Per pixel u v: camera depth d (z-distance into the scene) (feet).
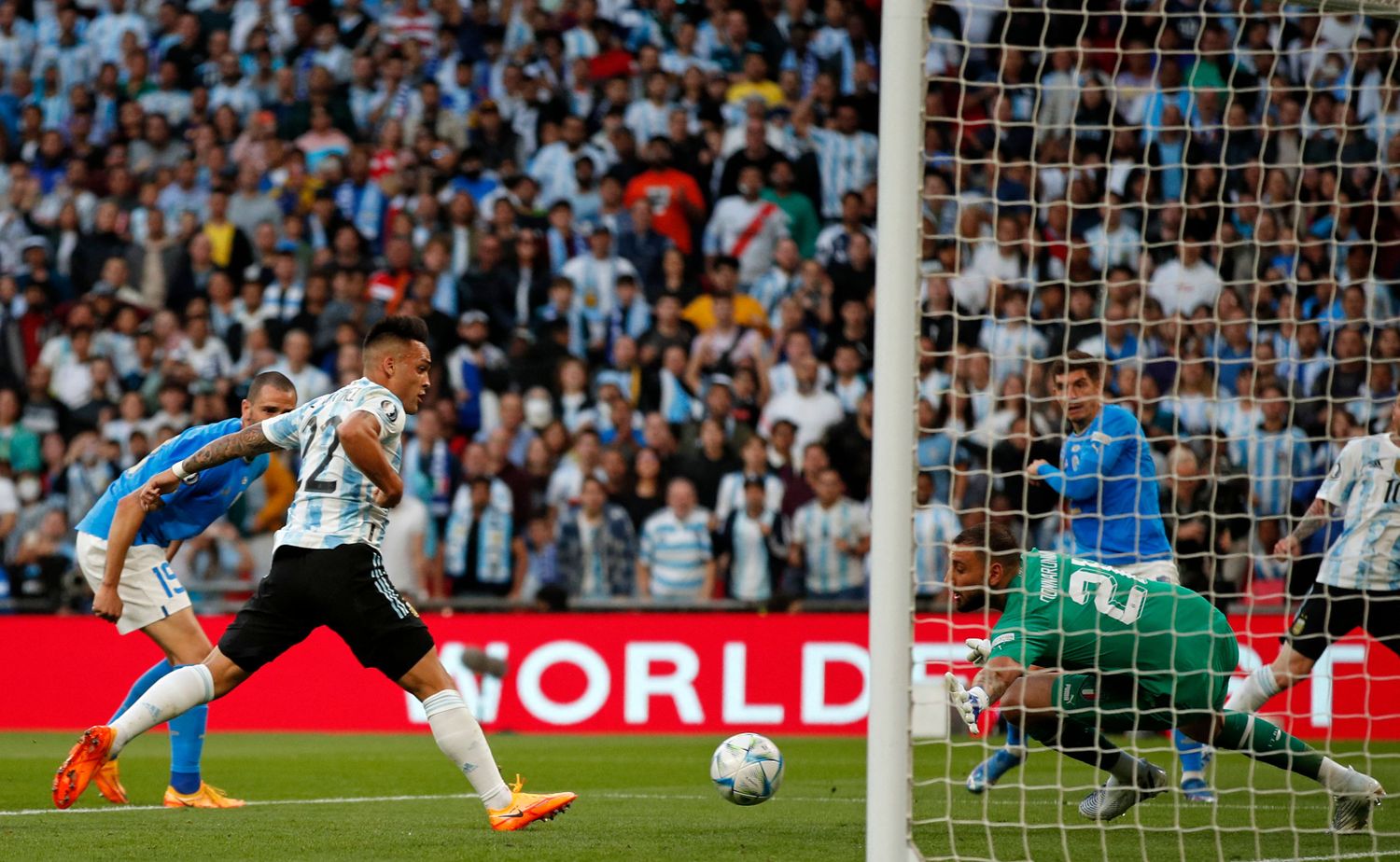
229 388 160.86
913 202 51.11
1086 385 76.89
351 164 179.42
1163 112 179.42
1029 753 105.81
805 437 158.61
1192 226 170.40
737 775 64.39
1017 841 62.90
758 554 144.66
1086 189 174.29
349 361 161.07
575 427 159.94
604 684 130.00
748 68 187.11
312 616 58.95
